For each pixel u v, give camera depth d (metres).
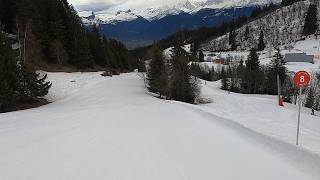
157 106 29.53
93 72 78.56
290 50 198.12
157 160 11.01
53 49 76.88
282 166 10.48
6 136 15.62
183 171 9.96
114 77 78.12
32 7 77.50
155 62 62.03
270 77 103.06
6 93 38.03
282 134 17.48
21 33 65.94
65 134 15.67
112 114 23.61
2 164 10.82
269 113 51.81
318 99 78.38
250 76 102.69
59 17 88.19
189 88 62.75
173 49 67.75
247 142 13.48
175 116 21.73
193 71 70.44
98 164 10.61
